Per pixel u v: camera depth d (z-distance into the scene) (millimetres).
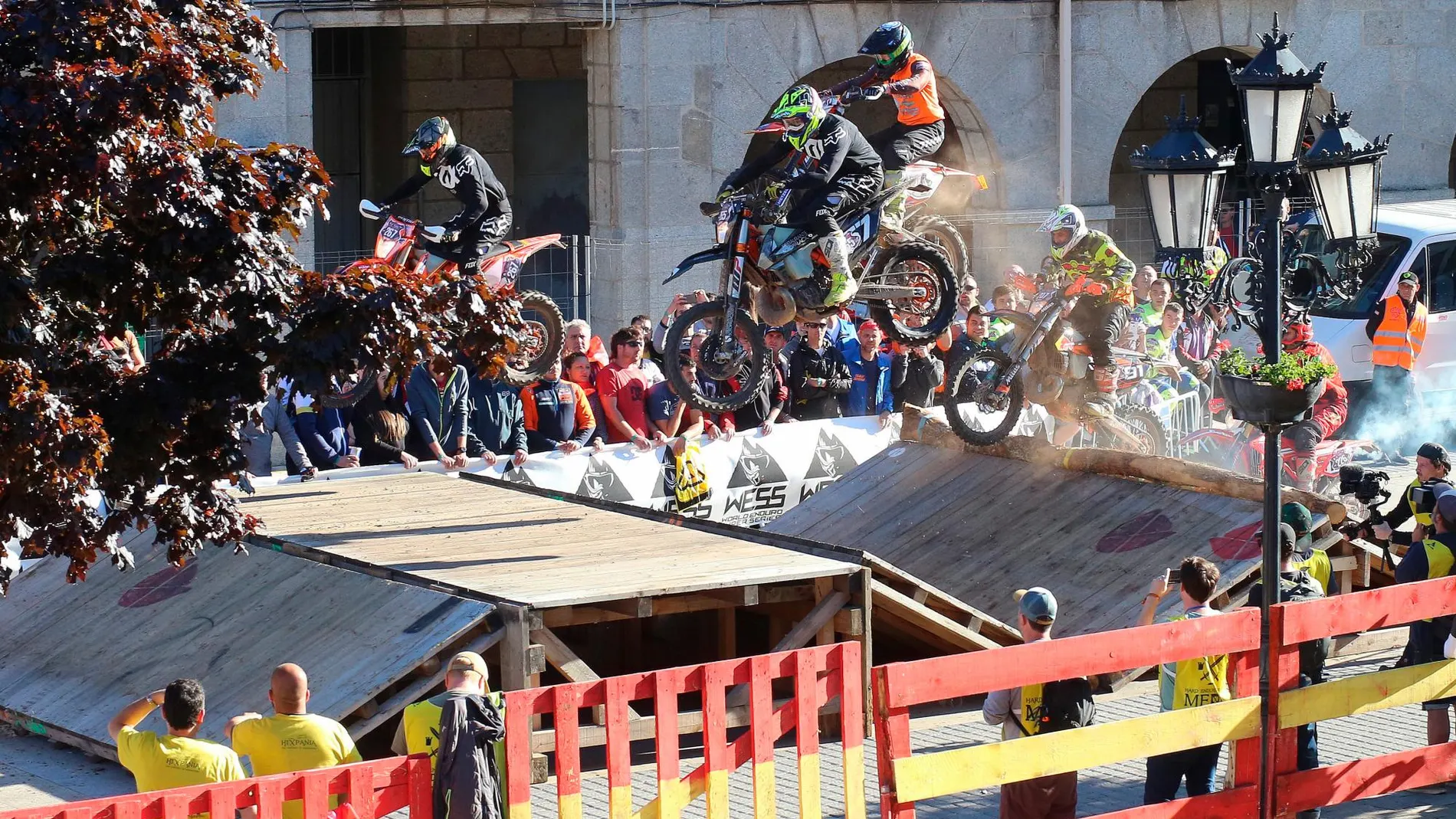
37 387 7707
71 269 8188
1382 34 26750
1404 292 21453
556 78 28156
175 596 12664
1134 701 12805
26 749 11867
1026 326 15430
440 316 8562
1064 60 25188
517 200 28281
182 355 8500
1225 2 26000
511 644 10750
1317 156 11328
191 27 8383
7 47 7832
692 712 11836
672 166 23766
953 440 16188
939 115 14672
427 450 16188
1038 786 9164
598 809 10688
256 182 8219
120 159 7695
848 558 12055
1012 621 13398
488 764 8320
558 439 16531
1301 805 9641
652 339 18109
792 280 13758
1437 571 11062
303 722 8906
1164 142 12742
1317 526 13219
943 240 16547
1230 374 9656
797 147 13484
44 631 12789
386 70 27844
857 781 8836
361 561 12164
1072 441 18172
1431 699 10062
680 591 11141
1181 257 12750
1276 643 9453
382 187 28234
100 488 8406
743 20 23859
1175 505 14188
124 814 7125
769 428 17234
